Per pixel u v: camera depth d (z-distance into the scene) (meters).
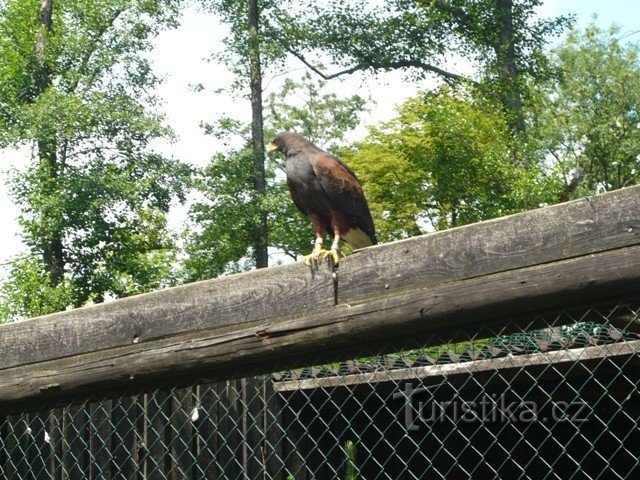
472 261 3.25
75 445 5.48
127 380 3.88
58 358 4.09
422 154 21.98
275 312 3.61
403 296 3.34
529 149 21.70
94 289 23.50
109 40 24.62
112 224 23.30
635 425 4.02
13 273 21.12
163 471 5.41
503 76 24.03
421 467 7.54
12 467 4.74
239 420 6.46
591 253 3.06
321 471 7.16
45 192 22.14
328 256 3.56
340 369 5.82
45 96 22.22
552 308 3.17
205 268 24.89
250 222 24.50
